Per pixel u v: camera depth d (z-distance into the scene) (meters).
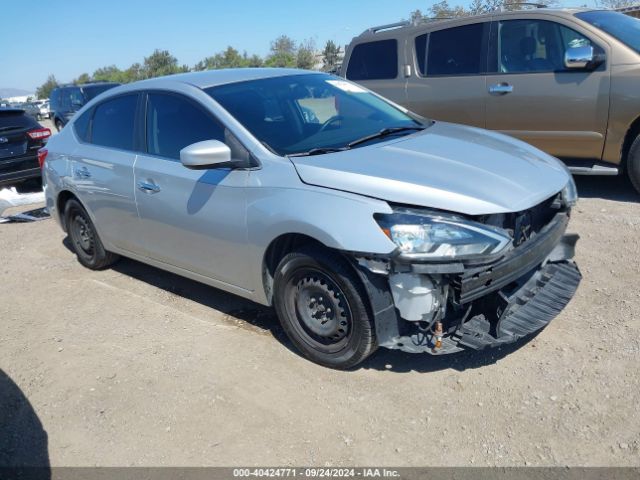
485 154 3.69
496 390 3.27
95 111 5.20
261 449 3.02
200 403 3.43
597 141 6.08
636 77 5.69
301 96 4.33
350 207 3.18
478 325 3.30
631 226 5.32
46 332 4.52
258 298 3.91
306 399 3.37
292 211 3.37
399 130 4.22
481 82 6.79
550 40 6.30
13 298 5.24
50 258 6.21
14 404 3.63
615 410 3.01
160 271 5.52
